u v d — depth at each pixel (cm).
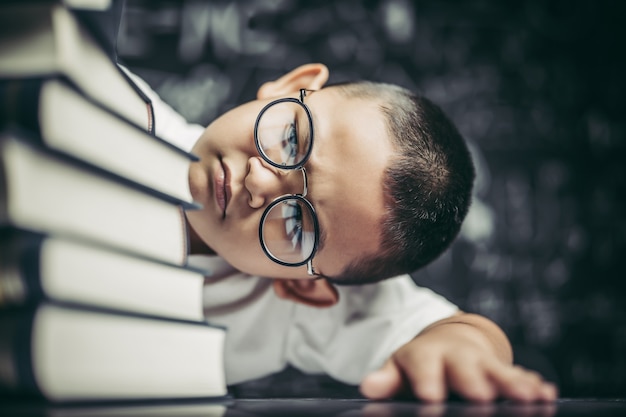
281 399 61
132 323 41
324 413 43
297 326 117
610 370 180
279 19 176
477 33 187
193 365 48
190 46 172
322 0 179
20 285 34
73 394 36
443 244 106
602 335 181
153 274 45
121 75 47
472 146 183
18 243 34
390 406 50
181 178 52
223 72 172
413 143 95
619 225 188
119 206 42
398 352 63
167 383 45
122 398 40
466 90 184
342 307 116
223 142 94
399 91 106
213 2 173
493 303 178
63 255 36
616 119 192
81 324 37
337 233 92
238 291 113
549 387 54
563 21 192
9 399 36
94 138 40
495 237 181
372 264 99
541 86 189
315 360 119
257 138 91
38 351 34
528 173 186
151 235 46
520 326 179
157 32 171
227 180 91
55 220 36
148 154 46
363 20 180
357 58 179
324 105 94
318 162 90
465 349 60
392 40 181
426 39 183
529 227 183
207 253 111
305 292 107
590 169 189
